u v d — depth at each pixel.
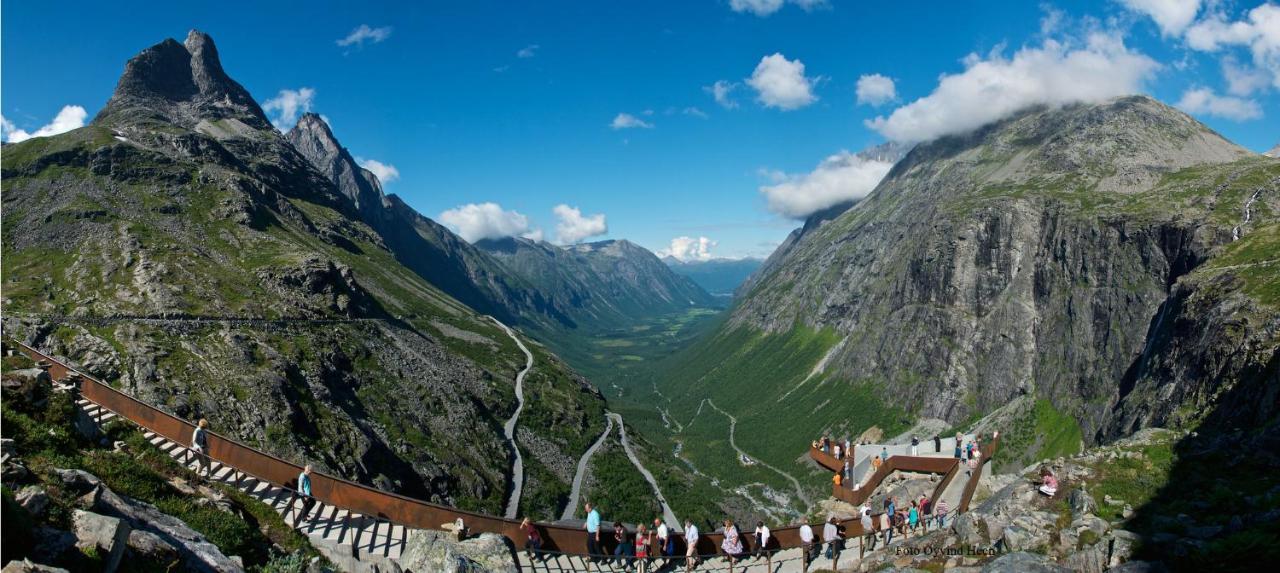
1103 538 25.58
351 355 139.00
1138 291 177.25
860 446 65.25
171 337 112.62
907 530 36.59
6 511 16.53
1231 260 132.38
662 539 35.28
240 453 33.09
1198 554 22.39
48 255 144.50
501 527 33.41
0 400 28.31
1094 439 158.62
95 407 35.69
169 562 20.52
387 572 27.77
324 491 31.84
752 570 34.69
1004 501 31.92
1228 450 32.72
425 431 126.25
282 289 153.38
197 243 169.12
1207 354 105.00
